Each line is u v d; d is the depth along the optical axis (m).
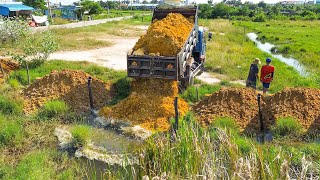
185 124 8.17
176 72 11.19
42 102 11.39
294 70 17.70
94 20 55.38
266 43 31.84
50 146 8.80
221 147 6.56
